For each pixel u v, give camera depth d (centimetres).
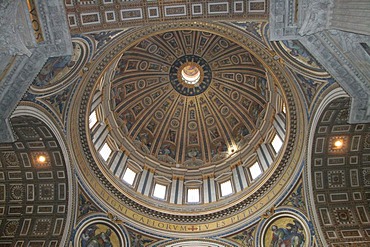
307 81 1795
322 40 1216
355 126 1756
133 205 2245
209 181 2719
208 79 3156
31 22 1132
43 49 1242
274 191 2108
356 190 1886
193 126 3152
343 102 1630
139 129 3006
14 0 1052
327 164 1891
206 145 3064
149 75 3112
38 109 1714
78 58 1702
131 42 1864
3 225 1934
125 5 1454
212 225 2212
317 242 1853
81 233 2012
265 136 2612
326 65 1298
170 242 2158
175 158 3006
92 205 2069
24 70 1243
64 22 1212
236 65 3027
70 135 1969
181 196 2562
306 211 1936
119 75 2888
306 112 1888
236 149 2884
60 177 1961
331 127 1784
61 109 1881
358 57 1195
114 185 2228
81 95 1978
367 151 1842
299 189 1978
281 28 1224
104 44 1766
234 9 1475
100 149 2436
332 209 1884
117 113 2878
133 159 2747
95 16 1464
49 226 1941
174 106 3194
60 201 1970
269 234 2059
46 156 1908
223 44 2984
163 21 1535
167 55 3089
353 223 1847
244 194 2269
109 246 2094
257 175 2419
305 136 1912
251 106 2966
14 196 1964
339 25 1054
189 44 3048
